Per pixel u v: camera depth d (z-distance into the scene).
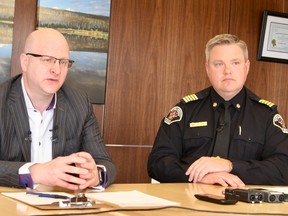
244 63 2.73
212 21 4.04
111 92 3.74
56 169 1.77
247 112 2.73
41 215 1.32
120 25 3.75
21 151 2.17
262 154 2.70
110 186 2.01
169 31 3.90
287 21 4.25
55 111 2.29
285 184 2.49
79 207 1.45
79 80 3.64
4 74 3.41
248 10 4.17
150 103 3.86
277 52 4.25
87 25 3.65
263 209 1.59
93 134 2.38
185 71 3.95
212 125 2.72
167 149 2.70
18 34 3.44
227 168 2.31
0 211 1.35
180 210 1.49
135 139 3.82
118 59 3.75
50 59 2.18
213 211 1.50
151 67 3.85
